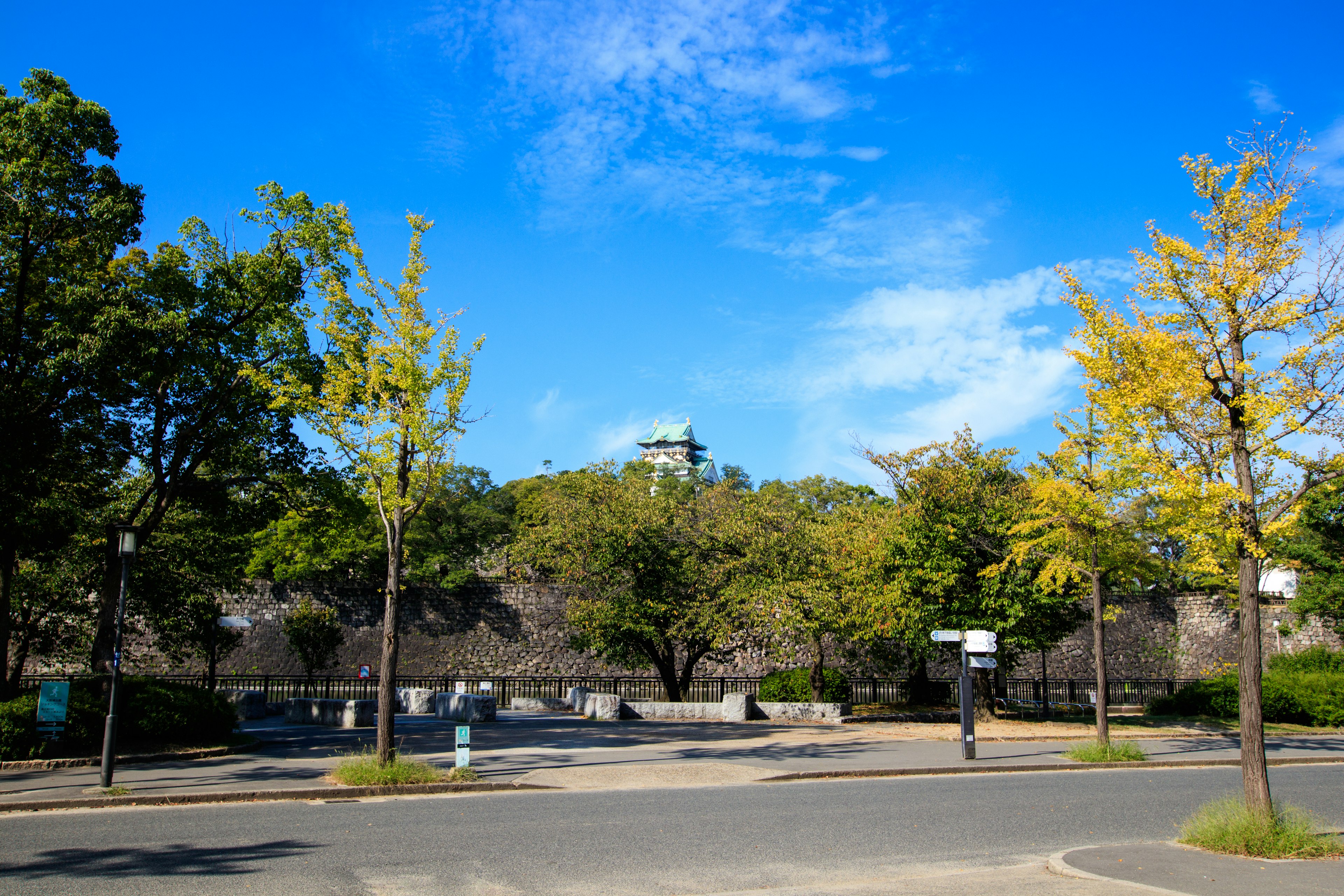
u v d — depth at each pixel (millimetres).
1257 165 10453
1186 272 10578
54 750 15312
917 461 27000
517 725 24375
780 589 26406
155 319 17688
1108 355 11461
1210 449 10750
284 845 9336
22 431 16781
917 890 7781
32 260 17828
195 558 26875
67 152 17609
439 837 9891
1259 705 9836
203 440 20031
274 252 19984
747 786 14344
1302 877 8164
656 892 7750
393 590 14578
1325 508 33031
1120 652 48312
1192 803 13133
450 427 15203
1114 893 7629
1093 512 18547
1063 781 15625
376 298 15094
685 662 31672
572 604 29547
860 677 37781
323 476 21594
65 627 26875
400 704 29094
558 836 10016
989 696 26594
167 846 9266
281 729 22781
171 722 16844
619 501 29312
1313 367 10203
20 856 8734
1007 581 25125
